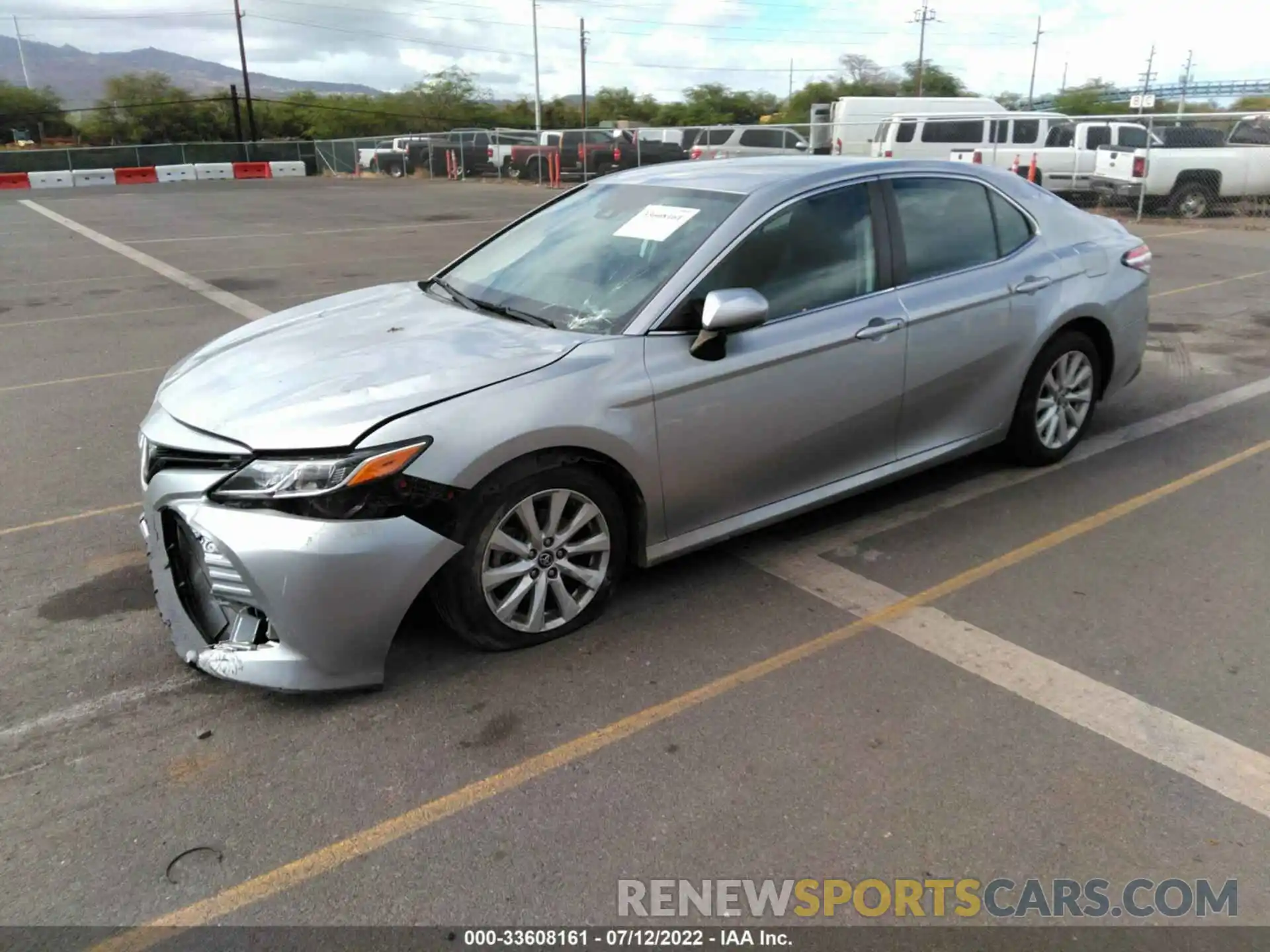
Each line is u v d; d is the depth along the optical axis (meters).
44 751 3.03
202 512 3.08
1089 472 5.21
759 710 3.18
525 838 2.64
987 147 19.91
